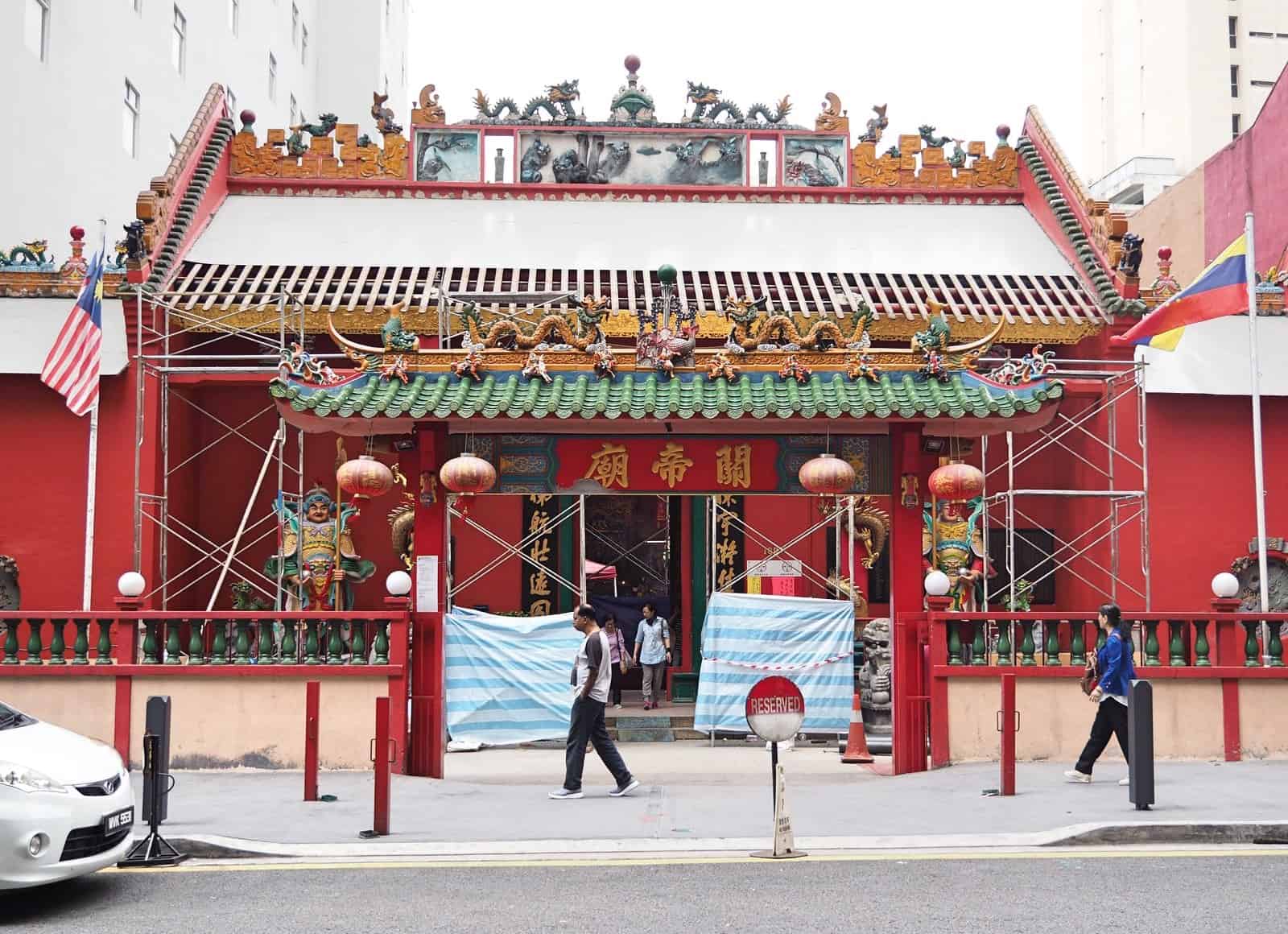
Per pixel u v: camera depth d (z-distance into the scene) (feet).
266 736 50.39
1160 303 77.25
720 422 50.93
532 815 41.75
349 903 30.71
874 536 82.69
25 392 73.92
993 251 85.81
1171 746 51.24
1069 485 83.30
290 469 83.30
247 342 81.10
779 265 83.61
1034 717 50.78
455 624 55.98
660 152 90.48
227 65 138.72
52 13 93.09
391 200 88.69
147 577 73.10
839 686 62.03
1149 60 211.61
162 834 37.76
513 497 84.84
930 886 31.58
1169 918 28.45
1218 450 77.20
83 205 98.63
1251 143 106.93
